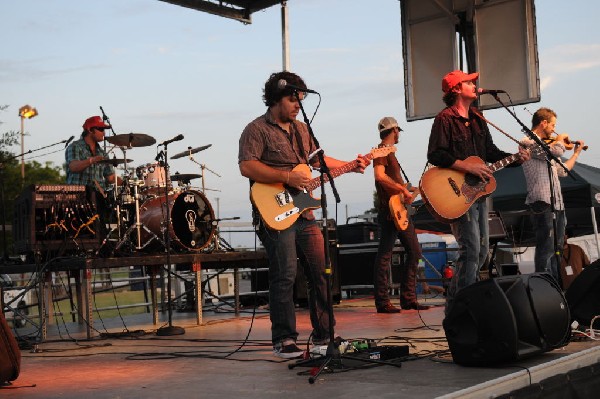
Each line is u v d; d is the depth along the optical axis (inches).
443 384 133.2
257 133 174.6
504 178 463.8
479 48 367.2
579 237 449.7
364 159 186.7
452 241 425.4
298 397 128.8
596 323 195.0
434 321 246.4
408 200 284.4
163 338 237.1
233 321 287.9
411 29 381.7
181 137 267.9
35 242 270.8
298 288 333.1
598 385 160.6
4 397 143.8
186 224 290.7
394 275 394.9
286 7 376.8
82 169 299.0
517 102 358.9
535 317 152.9
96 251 282.4
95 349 216.8
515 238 341.7
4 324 155.9
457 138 193.0
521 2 357.7
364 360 155.4
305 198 175.5
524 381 141.4
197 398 133.0
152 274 294.5
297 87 171.5
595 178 435.5
